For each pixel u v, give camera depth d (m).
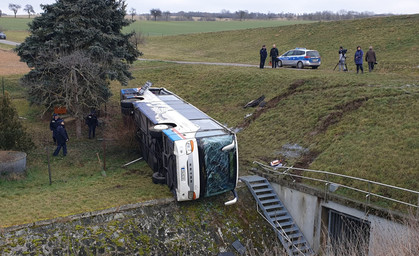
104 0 21.14
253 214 13.76
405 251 8.10
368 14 137.38
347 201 12.49
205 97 25.97
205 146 12.60
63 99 20.17
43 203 12.37
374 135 15.22
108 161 17.22
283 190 14.66
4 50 45.34
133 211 12.10
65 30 19.86
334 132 16.55
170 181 13.18
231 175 13.22
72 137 20.59
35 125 22.14
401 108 16.33
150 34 83.12
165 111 15.67
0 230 10.40
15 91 27.28
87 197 12.96
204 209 13.05
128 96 18.31
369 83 20.38
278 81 24.17
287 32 53.34
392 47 35.00
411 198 11.89
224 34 63.12
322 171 13.62
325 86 21.28
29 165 16.02
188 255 11.55
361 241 12.12
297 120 18.86
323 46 41.44
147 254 11.12
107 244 10.93
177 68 32.59
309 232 13.81
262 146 18.16
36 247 10.30
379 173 13.26
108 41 20.86
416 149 13.59
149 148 15.52
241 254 12.17
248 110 22.28
